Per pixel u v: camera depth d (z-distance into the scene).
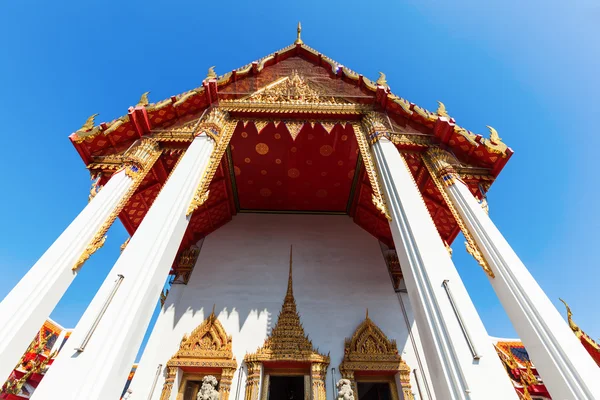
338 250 10.75
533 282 4.47
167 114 7.51
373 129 7.25
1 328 3.79
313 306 9.17
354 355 8.06
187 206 5.55
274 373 8.04
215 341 8.20
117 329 3.74
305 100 8.27
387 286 9.73
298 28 10.32
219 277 9.83
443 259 4.46
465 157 7.14
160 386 7.44
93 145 6.75
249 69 8.86
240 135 9.27
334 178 10.82
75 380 3.28
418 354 8.14
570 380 3.44
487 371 3.36
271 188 11.24
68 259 4.77
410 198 5.42
